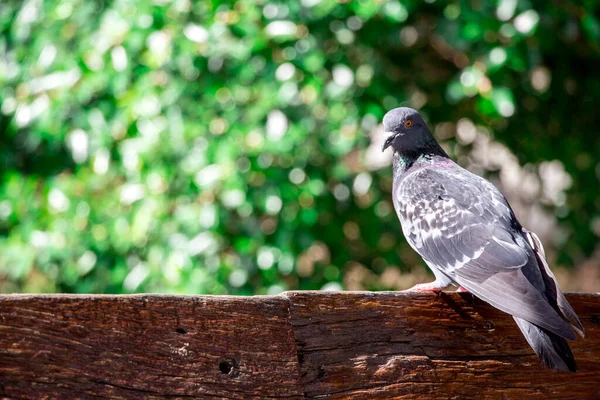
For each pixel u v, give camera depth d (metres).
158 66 7.07
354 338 3.24
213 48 7.03
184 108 7.31
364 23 7.58
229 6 7.12
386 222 8.46
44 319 2.49
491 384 3.54
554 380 3.71
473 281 4.11
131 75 7.35
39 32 7.59
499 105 7.34
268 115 7.18
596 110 9.55
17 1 8.04
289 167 7.40
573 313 3.62
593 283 12.45
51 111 7.36
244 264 7.51
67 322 2.53
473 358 3.54
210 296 2.88
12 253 7.83
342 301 3.26
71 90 7.33
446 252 4.69
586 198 9.46
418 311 3.48
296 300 3.13
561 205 9.55
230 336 2.89
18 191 8.05
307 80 7.24
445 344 3.51
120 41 7.04
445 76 8.80
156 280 7.42
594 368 3.84
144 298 2.71
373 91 7.62
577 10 7.61
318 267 8.16
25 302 2.46
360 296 3.31
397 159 5.69
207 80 7.28
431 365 3.41
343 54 7.53
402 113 5.61
